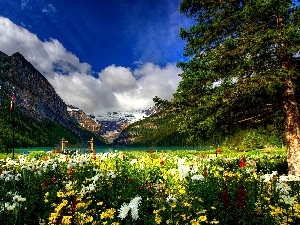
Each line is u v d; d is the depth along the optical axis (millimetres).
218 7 15047
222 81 13617
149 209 6223
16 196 5672
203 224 5336
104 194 6828
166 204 5723
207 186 7340
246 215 5473
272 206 5527
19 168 12305
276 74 12633
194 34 15336
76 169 10133
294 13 12234
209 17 15680
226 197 5641
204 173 8734
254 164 16438
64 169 10781
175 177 9586
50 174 9875
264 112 14500
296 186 7039
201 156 18734
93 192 6848
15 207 5625
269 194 6312
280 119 15195
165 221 5258
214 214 5699
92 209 5801
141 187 7621
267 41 12289
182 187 7551
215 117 13227
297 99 13977
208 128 13844
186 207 5602
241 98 13359
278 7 12398
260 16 13477
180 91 14305
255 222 5355
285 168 16812
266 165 16609
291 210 5445
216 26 14531
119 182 8117
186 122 14070
